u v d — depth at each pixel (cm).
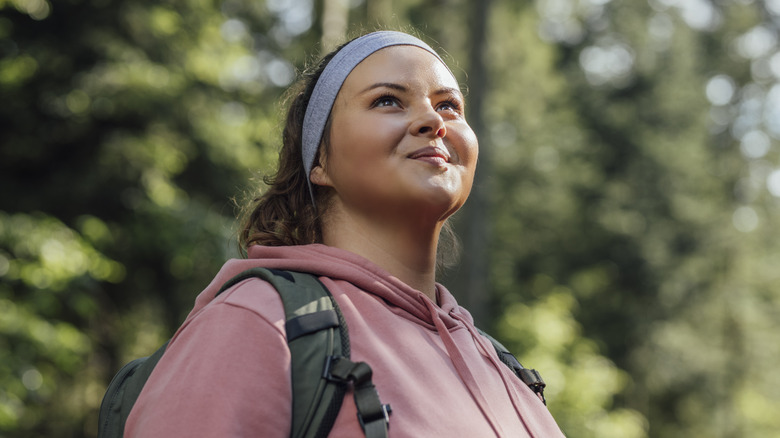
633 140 2188
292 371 117
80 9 875
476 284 1006
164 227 859
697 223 2114
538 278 2041
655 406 2014
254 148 977
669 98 2250
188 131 928
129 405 128
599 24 2380
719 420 1980
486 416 128
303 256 139
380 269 137
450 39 1202
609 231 2075
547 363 1112
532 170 2142
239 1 1137
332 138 144
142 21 887
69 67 880
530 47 1944
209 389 112
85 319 896
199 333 119
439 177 137
